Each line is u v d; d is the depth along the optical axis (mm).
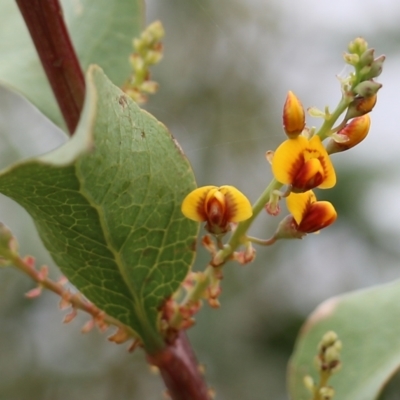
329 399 252
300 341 288
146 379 628
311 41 644
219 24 657
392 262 555
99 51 293
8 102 593
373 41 580
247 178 621
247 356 583
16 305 607
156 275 248
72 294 254
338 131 238
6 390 602
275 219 591
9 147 582
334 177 238
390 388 473
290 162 236
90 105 214
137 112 233
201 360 582
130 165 234
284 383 573
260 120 634
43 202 234
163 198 240
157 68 643
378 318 287
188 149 624
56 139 600
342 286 578
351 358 284
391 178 543
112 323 254
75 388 619
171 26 661
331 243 572
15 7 296
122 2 293
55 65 260
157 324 253
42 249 502
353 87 235
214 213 237
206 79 646
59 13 260
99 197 234
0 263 251
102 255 244
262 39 657
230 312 585
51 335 625
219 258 244
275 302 591
